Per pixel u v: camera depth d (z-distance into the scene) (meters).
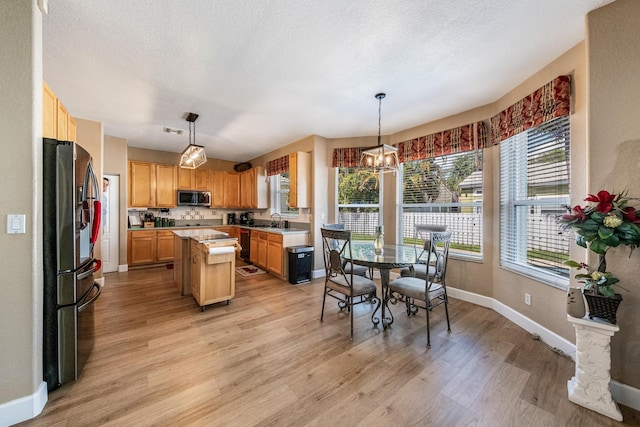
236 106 3.11
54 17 1.65
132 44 1.94
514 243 2.75
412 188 3.97
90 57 2.10
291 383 1.73
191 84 2.56
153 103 3.02
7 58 1.37
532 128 2.47
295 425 1.39
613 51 1.58
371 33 1.83
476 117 3.13
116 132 4.19
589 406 1.52
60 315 1.65
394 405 1.54
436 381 1.76
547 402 1.57
